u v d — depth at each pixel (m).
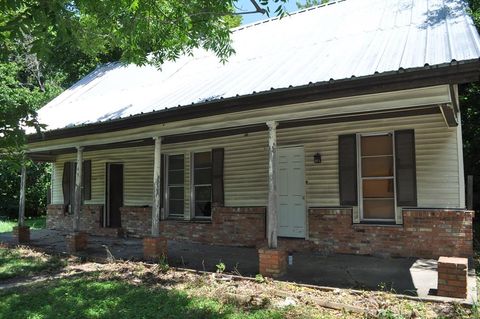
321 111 7.38
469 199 10.03
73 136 11.68
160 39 8.88
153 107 9.22
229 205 11.75
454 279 6.09
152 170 13.74
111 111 10.75
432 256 8.80
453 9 9.43
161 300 6.45
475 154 12.53
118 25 7.75
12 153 6.34
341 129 10.05
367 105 6.96
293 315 5.65
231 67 10.66
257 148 11.34
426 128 9.08
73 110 13.29
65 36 5.45
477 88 12.38
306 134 10.55
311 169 10.43
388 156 9.62
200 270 8.47
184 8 7.79
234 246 11.43
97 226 14.75
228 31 8.80
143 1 7.13
